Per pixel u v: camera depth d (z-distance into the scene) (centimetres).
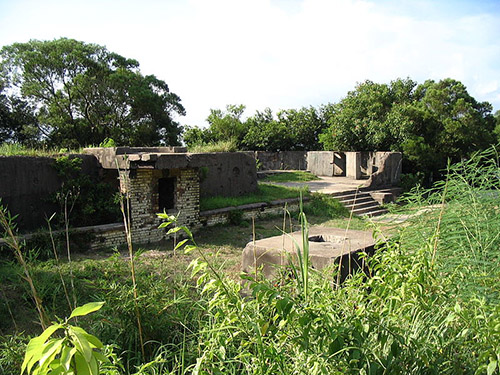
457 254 354
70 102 2511
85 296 536
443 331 247
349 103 2420
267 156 2509
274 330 232
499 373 224
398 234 391
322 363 205
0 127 2475
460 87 2875
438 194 436
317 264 525
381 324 233
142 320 353
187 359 318
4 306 501
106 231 865
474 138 2236
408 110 2191
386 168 1792
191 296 464
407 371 226
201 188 1239
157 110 2603
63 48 2392
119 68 2558
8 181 806
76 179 924
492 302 277
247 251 621
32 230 830
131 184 910
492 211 389
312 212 1371
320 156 2278
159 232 966
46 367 145
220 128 2967
